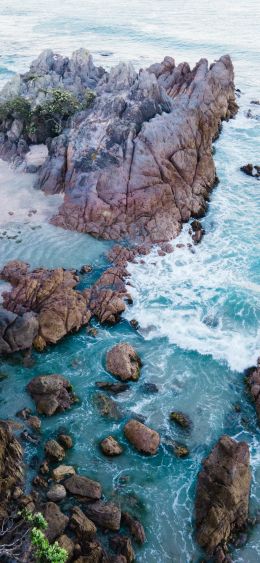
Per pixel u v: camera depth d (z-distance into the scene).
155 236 45.75
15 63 102.19
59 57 75.56
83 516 24.61
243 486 25.22
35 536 20.17
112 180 47.50
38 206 49.59
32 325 34.94
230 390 32.66
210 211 50.81
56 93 61.12
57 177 51.22
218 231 48.00
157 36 129.00
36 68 73.25
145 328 37.31
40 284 38.31
